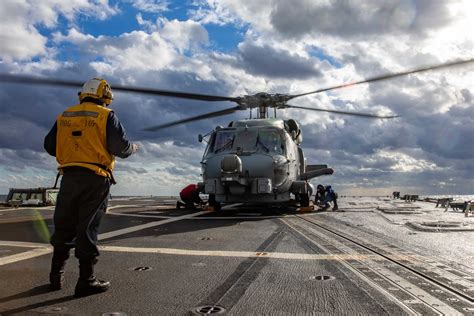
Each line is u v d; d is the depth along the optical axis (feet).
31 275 13.57
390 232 25.20
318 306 10.34
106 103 13.30
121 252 17.97
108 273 13.94
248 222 32.01
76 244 11.62
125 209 48.11
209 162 43.70
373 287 12.12
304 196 45.70
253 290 11.82
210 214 40.75
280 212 43.88
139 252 17.98
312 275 13.64
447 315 9.67
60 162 12.56
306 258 16.52
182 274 13.79
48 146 13.04
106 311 9.98
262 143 44.50
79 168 12.07
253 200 42.98
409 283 12.57
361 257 16.72
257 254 17.46
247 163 42.01
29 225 29.30
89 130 12.33
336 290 11.80
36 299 10.98
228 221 32.81
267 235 23.80
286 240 21.67
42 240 21.47
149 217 36.58
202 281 12.86
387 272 14.02
